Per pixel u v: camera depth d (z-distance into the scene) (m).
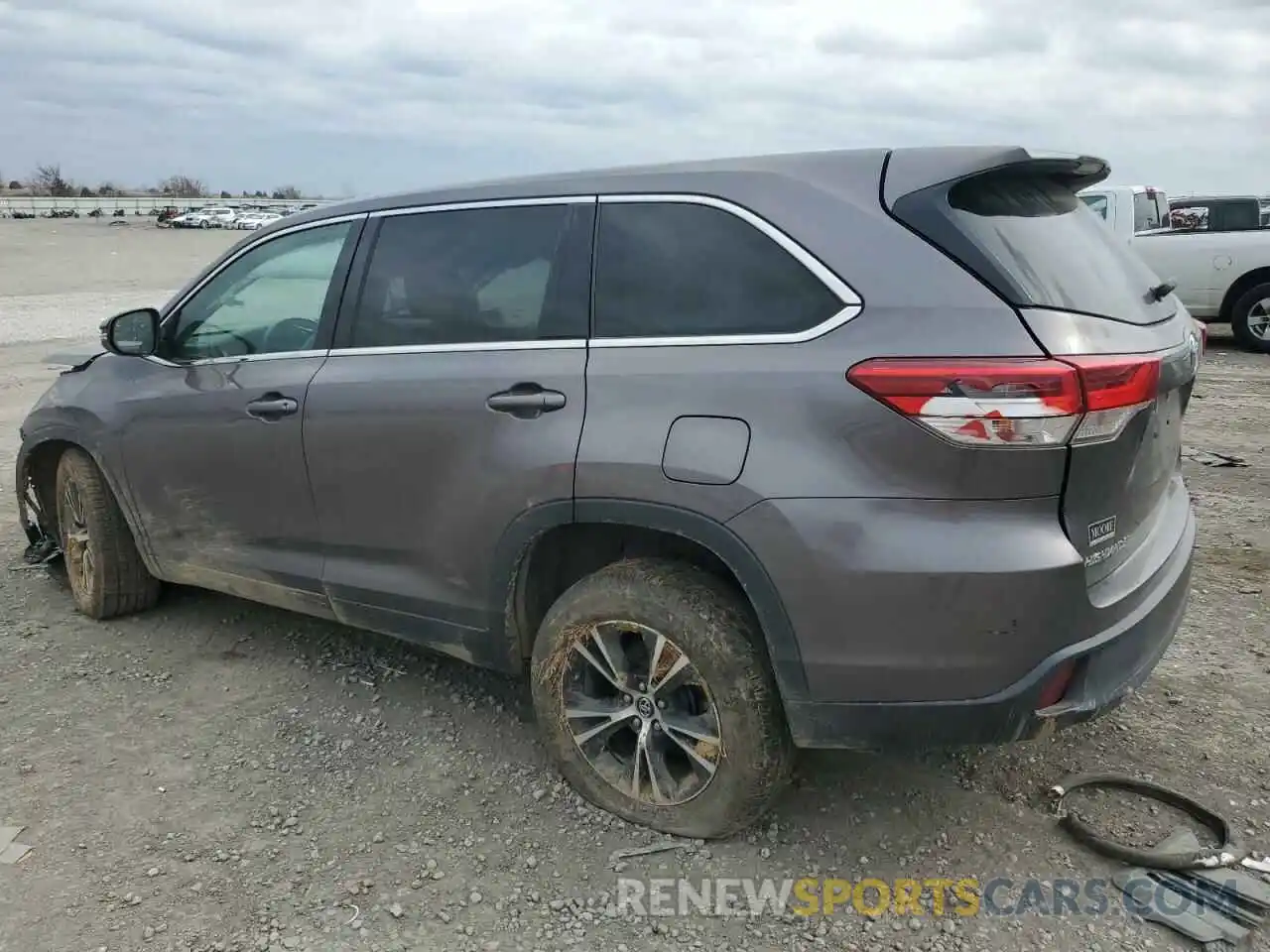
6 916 2.73
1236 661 4.10
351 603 3.66
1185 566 3.07
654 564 2.97
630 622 2.96
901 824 3.11
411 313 3.44
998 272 2.53
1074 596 2.53
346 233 3.68
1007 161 2.68
